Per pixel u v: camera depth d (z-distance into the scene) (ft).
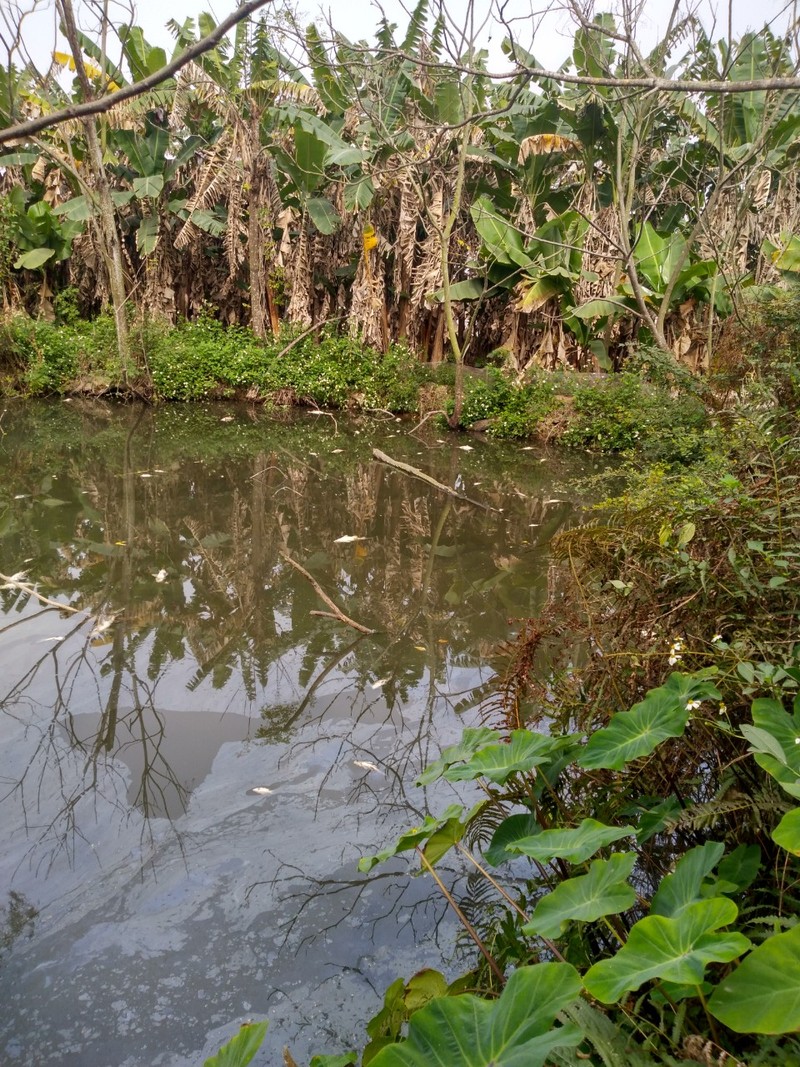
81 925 8.63
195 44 5.16
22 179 59.52
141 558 21.80
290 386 50.14
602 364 43.34
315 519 26.27
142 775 11.54
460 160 40.70
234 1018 7.41
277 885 9.20
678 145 44.14
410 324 53.21
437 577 20.74
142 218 57.57
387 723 13.09
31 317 57.36
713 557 8.54
